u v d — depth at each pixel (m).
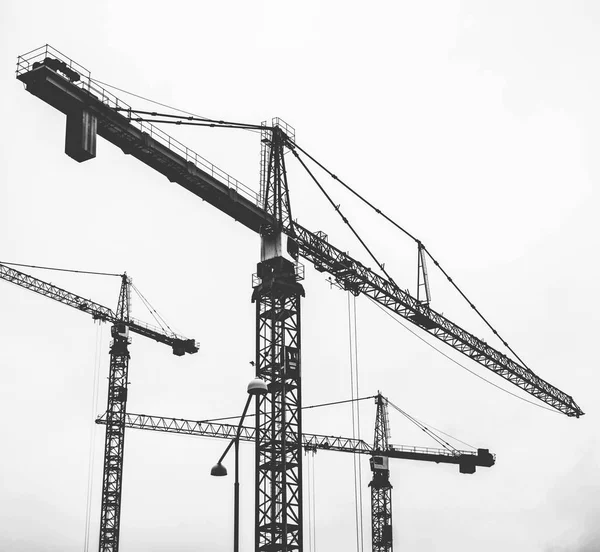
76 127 66.81
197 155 77.75
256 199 83.25
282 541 73.56
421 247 108.56
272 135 86.50
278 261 81.56
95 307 131.88
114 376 126.69
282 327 79.62
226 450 50.72
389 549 133.88
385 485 136.88
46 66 64.56
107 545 120.25
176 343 139.75
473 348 117.00
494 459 137.25
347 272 95.75
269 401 78.75
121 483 123.19
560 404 135.88
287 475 76.69
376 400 139.75
